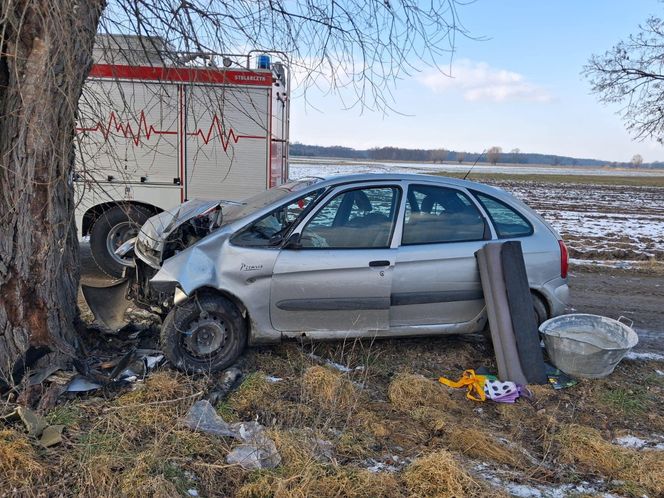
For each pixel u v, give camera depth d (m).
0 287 3.84
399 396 4.30
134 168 7.53
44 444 3.27
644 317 7.09
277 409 4.04
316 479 3.22
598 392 4.59
